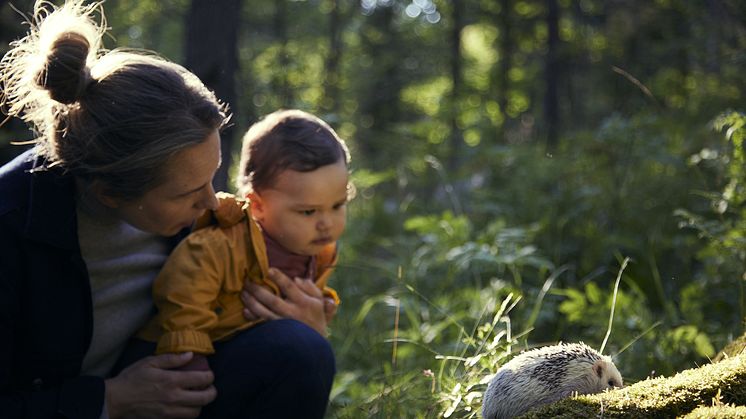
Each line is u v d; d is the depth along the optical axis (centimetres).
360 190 987
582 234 628
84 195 255
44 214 251
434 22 1789
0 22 565
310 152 312
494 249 537
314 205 312
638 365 408
